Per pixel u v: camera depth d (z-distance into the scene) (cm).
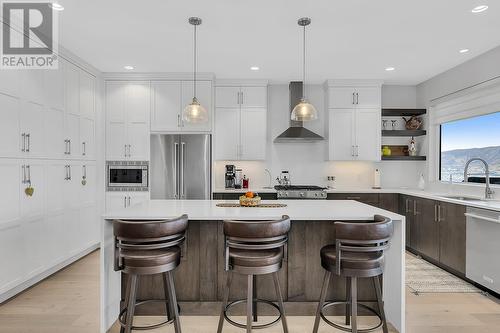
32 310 277
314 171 548
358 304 238
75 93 412
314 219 237
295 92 525
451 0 269
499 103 373
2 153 284
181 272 268
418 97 543
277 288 221
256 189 504
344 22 310
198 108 325
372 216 238
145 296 268
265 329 247
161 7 281
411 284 341
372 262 207
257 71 474
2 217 283
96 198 471
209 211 256
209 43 364
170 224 208
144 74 490
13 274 296
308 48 379
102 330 236
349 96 514
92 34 339
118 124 493
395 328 245
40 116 339
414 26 318
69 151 396
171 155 489
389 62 429
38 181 334
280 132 548
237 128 515
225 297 222
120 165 492
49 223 352
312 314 267
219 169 543
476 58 406
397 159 522
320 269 268
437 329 249
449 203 370
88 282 342
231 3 274
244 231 206
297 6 279
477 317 269
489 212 306
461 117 439
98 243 477
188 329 247
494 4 275
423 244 427
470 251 335
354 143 515
